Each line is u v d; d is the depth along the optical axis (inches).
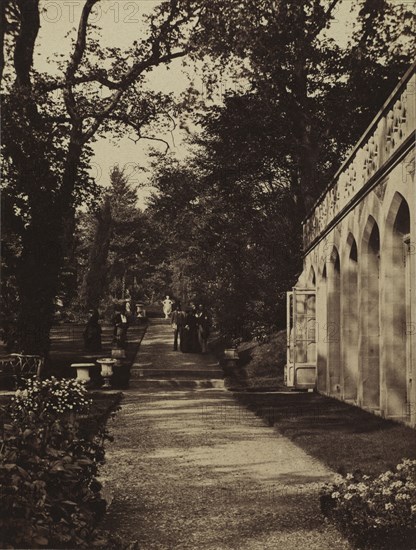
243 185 1403.8
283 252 1295.5
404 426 572.4
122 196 1637.6
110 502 358.3
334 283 897.5
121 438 554.9
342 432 561.6
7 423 292.2
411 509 281.7
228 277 1317.7
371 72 1206.9
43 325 1007.6
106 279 1844.2
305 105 1252.5
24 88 983.0
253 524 318.0
